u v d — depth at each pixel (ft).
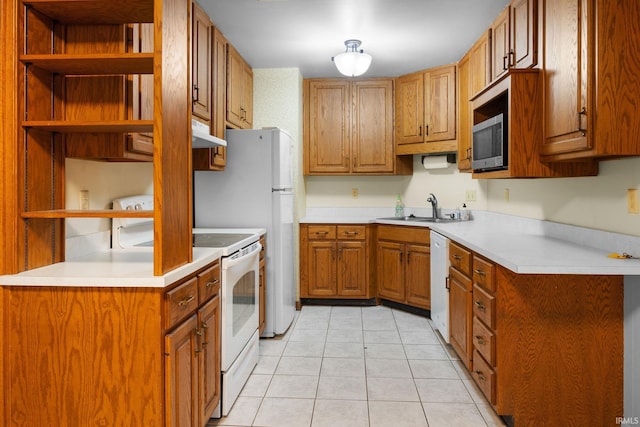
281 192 10.87
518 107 7.27
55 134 5.83
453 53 11.91
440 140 12.91
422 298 12.59
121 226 7.44
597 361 6.34
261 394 7.82
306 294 13.99
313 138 14.25
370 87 14.08
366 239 13.78
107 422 4.97
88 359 4.96
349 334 11.13
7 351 5.00
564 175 7.18
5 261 5.05
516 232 9.67
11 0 5.11
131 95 5.98
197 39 8.53
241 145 10.88
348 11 9.21
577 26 5.79
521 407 6.43
